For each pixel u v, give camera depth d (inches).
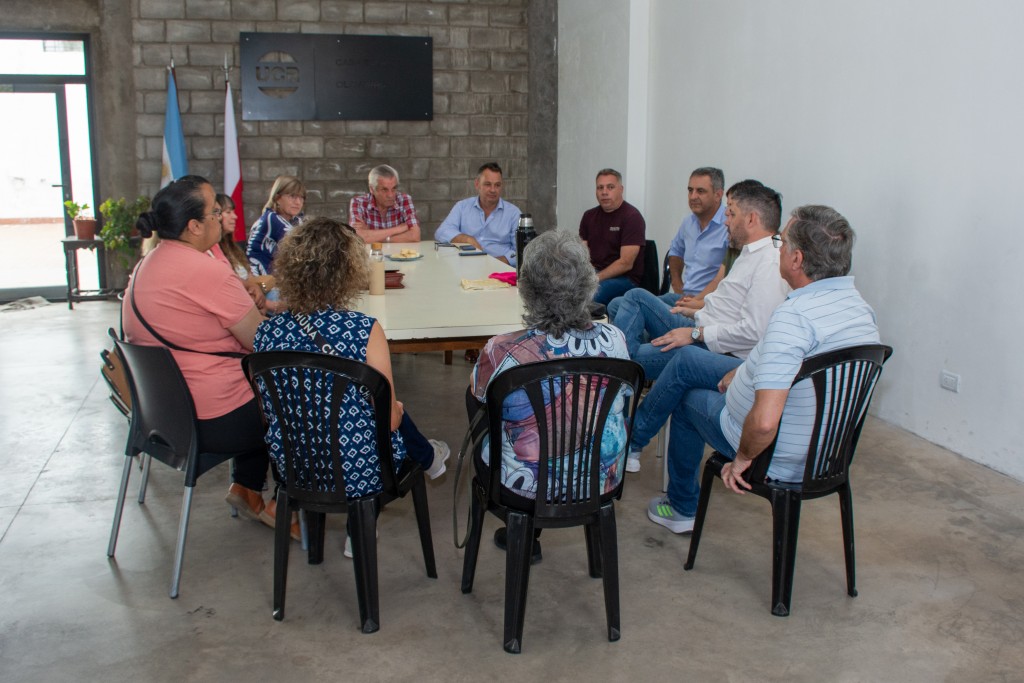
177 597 94.7
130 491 124.6
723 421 94.9
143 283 96.5
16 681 79.7
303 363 80.0
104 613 91.4
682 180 221.5
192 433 93.7
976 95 126.1
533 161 303.7
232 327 96.5
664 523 111.5
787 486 89.0
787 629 88.2
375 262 129.1
